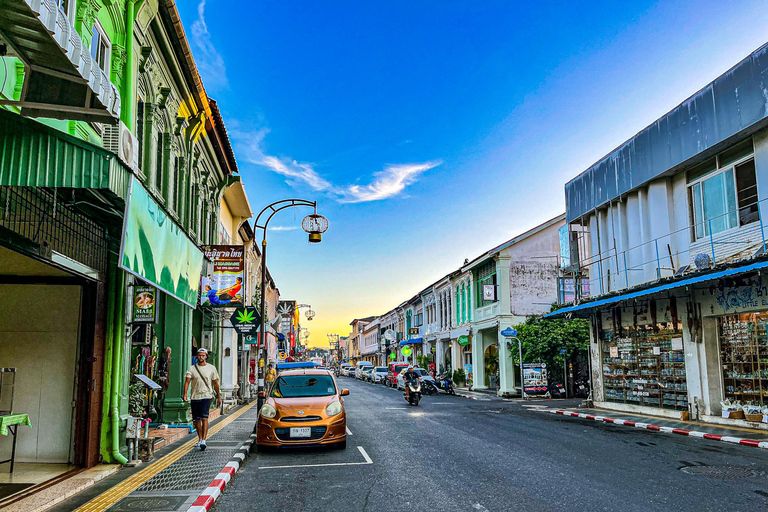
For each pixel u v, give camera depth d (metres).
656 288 13.85
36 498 6.25
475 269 32.88
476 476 7.97
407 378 22.22
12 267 7.84
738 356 13.68
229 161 18.86
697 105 14.20
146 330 11.54
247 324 17.84
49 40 3.76
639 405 17.05
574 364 26.33
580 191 20.45
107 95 4.49
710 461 9.00
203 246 14.76
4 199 5.73
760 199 12.66
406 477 8.02
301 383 11.85
